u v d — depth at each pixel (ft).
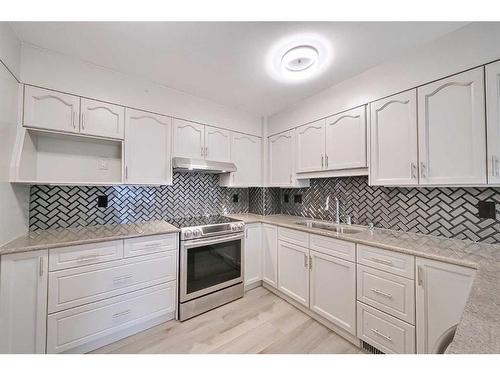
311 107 7.53
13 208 4.81
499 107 3.92
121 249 5.46
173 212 8.23
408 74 5.06
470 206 4.89
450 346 1.65
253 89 7.04
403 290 4.46
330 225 7.43
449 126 4.49
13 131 4.63
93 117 5.70
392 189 6.23
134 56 5.32
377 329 4.86
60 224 6.13
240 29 4.34
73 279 4.82
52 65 5.16
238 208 10.21
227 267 7.39
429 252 4.18
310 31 4.37
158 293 6.02
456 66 4.36
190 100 7.47
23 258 4.29
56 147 6.06
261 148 9.64
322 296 6.13
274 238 7.93
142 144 6.49
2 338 4.09
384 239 5.21
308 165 7.64
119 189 7.07
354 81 6.18
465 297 3.67
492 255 3.96
